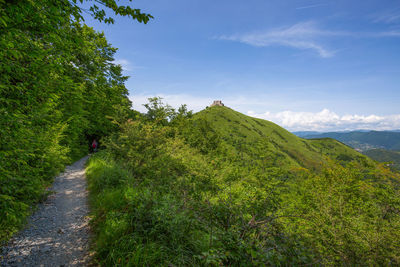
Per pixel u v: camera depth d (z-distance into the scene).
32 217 4.75
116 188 6.50
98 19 3.80
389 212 9.64
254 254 2.56
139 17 3.34
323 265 3.25
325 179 15.79
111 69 20.38
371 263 4.40
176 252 3.23
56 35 5.63
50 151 7.59
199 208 3.82
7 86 3.93
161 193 5.14
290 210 6.71
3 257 3.22
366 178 15.30
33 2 3.76
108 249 3.40
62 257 3.38
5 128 3.68
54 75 6.76
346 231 5.93
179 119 20.36
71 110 14.37
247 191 9.01
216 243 3.03
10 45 3.69
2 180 3.93
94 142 21.38
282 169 16.64
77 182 8.47
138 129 10.01
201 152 18.67
